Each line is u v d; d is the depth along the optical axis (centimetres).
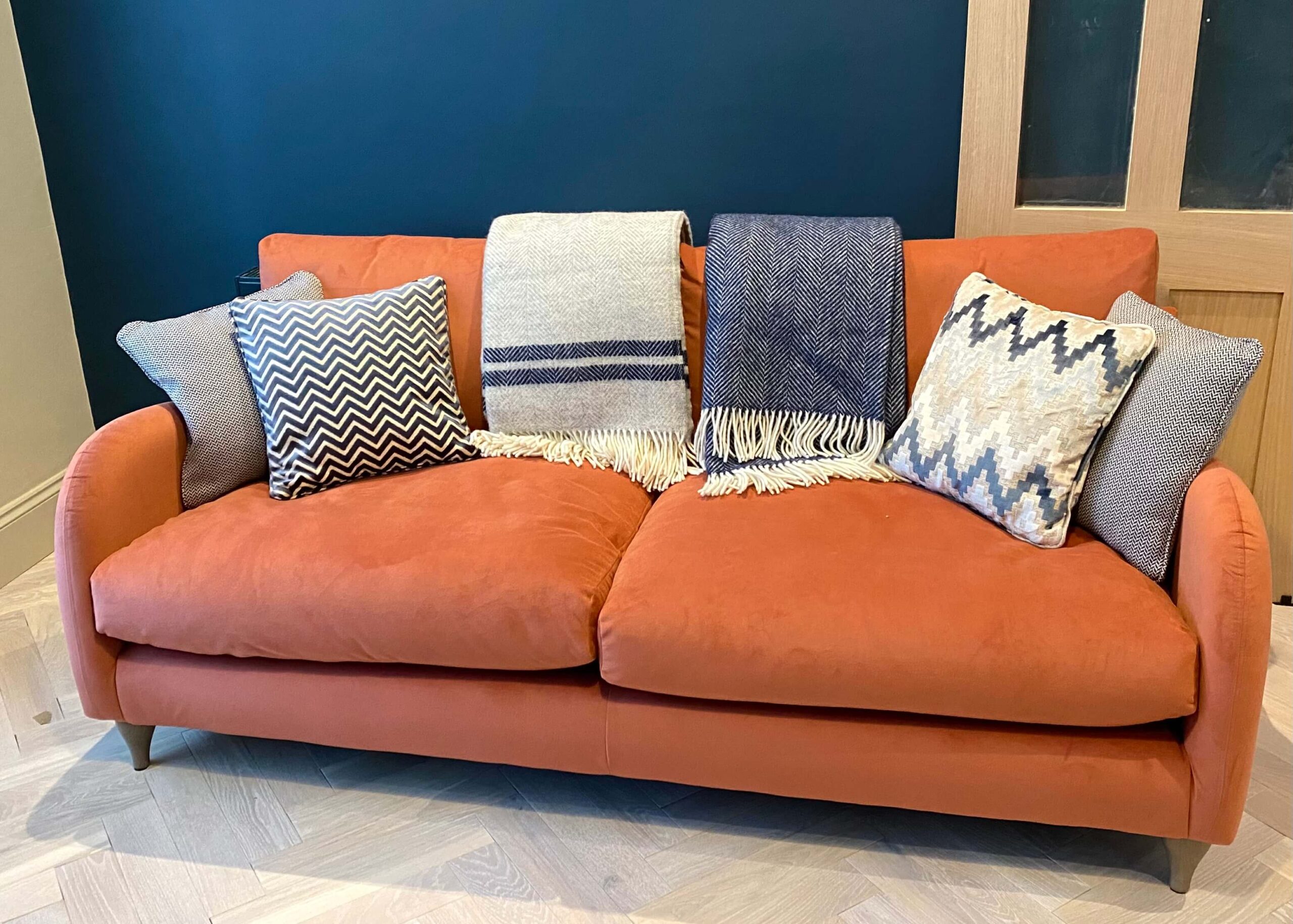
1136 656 147
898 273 203
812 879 167
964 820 179
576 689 171
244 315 208
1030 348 177
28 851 178
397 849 176
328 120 263
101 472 184
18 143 269
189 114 268
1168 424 160
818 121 242
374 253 232
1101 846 172
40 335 279
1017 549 170
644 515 202
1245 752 147
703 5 238
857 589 159
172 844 179
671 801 187
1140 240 198
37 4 264
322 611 171
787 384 207
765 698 159
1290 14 205
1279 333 222
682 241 226
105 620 181
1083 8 217
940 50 232
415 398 207
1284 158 213
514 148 257
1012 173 228
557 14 245
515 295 216
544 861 173
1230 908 158
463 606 167
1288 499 231
